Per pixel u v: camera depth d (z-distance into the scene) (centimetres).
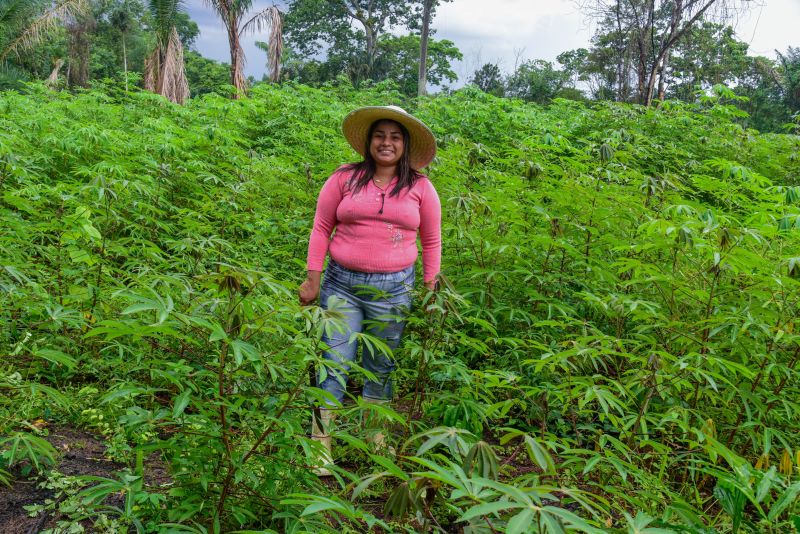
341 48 4241
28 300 292
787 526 234
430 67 4244
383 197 293
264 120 1030
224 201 495
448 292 273
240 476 191
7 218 363
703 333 310
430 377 333
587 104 2741
